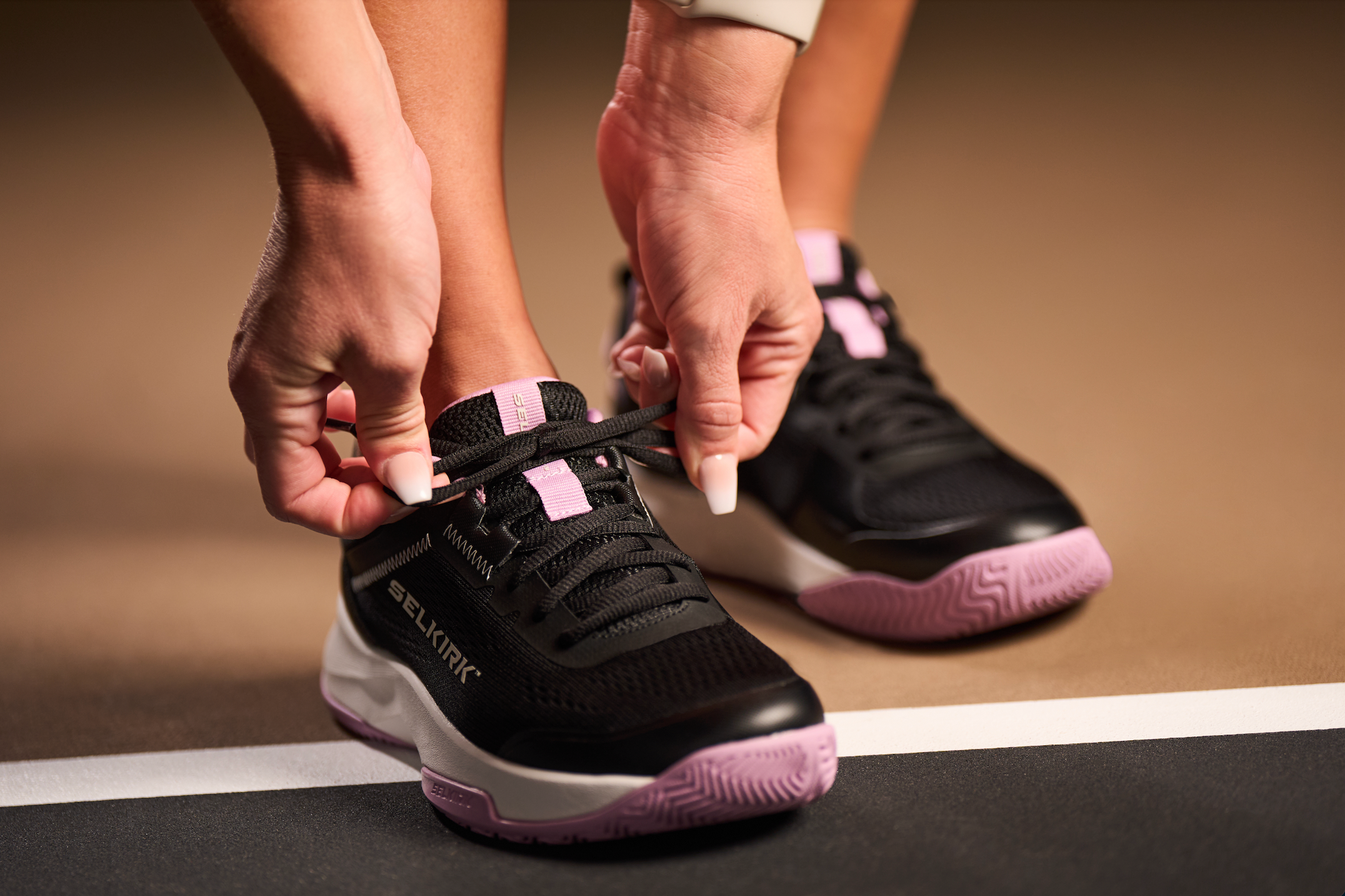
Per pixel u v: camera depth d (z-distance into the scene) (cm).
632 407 109
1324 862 55
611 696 60
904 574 94
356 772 74
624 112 73
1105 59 392
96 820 68
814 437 102
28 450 160
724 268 70
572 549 67
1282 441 133
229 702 87
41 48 516
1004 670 87
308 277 57
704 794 57
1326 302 184
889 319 114
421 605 71
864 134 118
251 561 121
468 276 73
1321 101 310
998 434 144
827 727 60
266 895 57
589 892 56
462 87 74
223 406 176
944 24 469
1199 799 62
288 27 52
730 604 106
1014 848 58
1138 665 85
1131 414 147
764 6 66
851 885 55
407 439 64
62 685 91
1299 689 78
